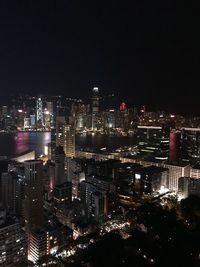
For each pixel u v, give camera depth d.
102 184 196.75
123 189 199.12
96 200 160.62
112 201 170.00
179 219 141.75
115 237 116.88
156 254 103.88
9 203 174.25
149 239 115.38
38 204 153.00
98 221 158.62
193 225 134.25
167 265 97.50
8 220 131.00
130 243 112.00
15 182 165.88
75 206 172.62
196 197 168.50
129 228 139.88
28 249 141.00
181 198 182.50
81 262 106.94
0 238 122.88
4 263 124.62
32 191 150.62
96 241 119.88
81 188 179.75
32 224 150.75
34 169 151.00
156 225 126.81
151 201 178.38
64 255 127.94
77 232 153.12
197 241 112.75
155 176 193.12
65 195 181.12
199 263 98.88
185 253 104.12
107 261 101.00
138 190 196.25
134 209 159.50
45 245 137.75
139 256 102.69
